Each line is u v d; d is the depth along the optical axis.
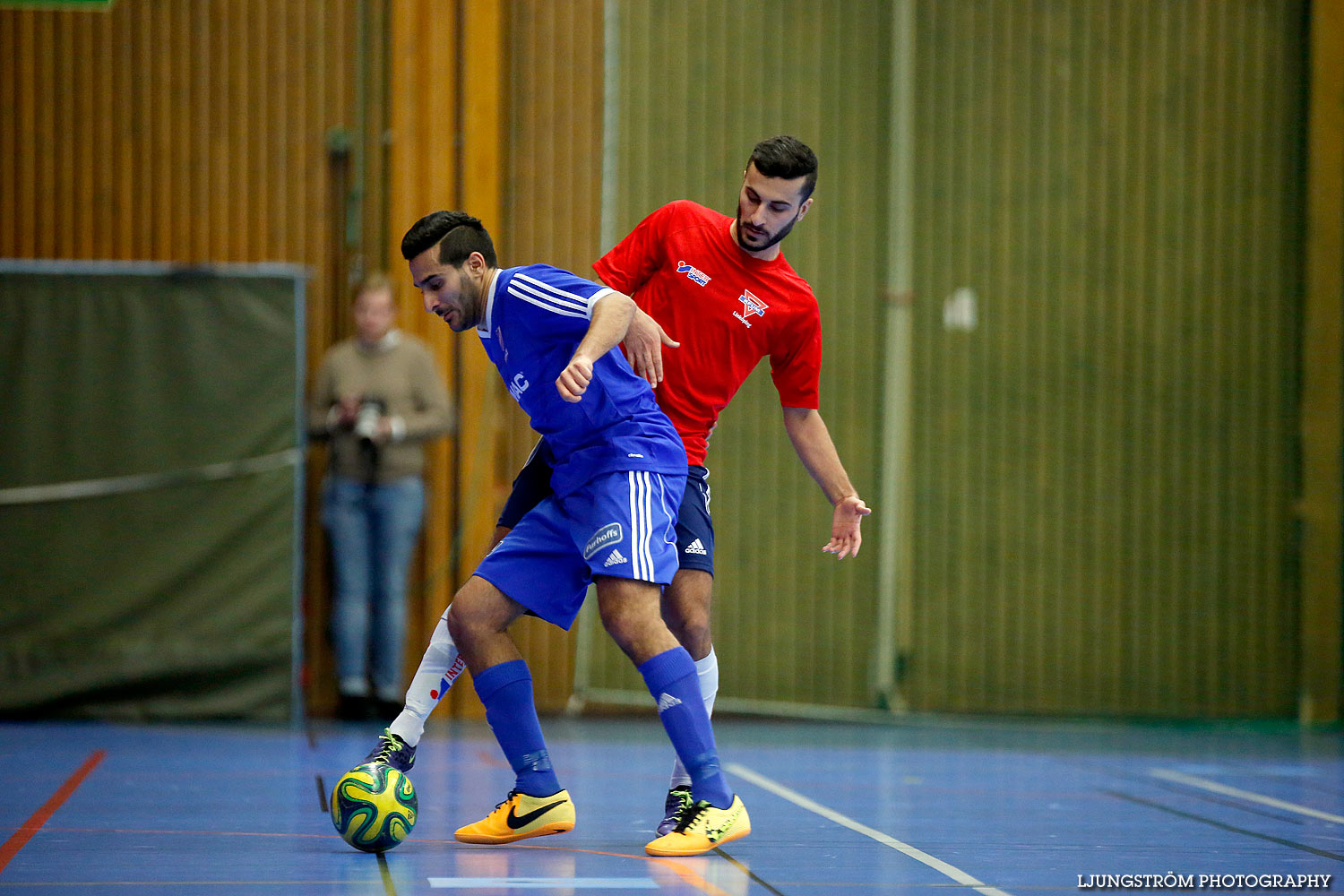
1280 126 24.11
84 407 20.39
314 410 20.98
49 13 22.05
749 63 23.28
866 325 23.45
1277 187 24.11
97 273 20.56
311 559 21.94
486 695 9.97
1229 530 23.92
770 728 21.12
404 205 22.20
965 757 17.31
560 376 9.05
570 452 9.85
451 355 22.17
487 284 9.64
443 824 11.04
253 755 15.87
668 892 8.20
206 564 20.36
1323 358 24.06
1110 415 23.78
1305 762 17.12
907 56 23.56
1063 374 23.73
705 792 9.72
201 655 20.17
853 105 23.48
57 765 14.82
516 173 22.66
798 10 23.39
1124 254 23.86
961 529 23.50
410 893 8.09
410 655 21.73
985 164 23.67
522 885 8.37
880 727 21.56
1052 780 15.02
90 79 22.11
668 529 9.74
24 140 22.00
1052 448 23.69
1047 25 23.81
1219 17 24.03
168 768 14.61
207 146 22.20
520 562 9.84
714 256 10.91
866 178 23.48
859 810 12.37
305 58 22.31
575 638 22.50
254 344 20.62
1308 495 24.00
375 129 22.39
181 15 22.20
